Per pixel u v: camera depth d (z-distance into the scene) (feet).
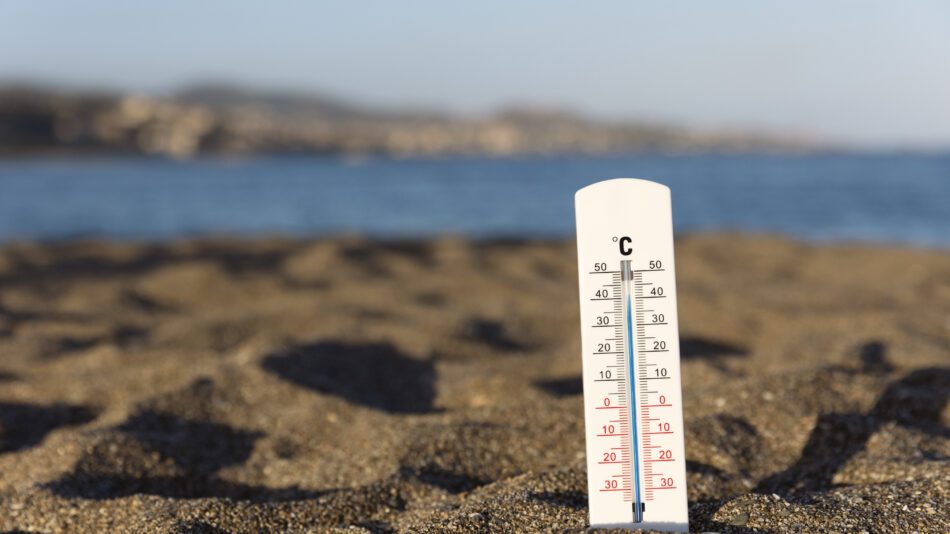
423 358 5.84
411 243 11.93
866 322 6.50
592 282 3.08
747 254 11.21
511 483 3.59
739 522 3.20
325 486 3.84
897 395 4.17
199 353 5.81
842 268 10.10
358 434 4.20
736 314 7.07
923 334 6.02
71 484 3.82
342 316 7.07
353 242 11.82
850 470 3.64
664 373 3.07
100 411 4.68
